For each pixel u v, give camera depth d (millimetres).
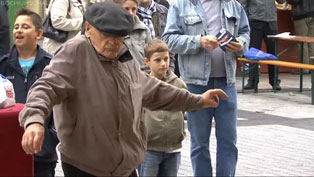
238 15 6457
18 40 5453
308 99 12938
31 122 3576
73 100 3936
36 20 5504
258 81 14258
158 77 5816
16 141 4875
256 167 7707
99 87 3934
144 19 7742
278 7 16531
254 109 11672
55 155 5332
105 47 3914
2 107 4961
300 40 13398
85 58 3951
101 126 3918
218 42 6125
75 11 9156
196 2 6402
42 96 3729
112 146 3947
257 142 8961
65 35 9094
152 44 5773
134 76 4133
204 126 6336
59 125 4000
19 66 5465
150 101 4250
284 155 8281
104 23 3848
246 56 13320
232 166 6410
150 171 5730
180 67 6434
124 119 3982
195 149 6398
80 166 3979
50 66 3898
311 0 15742
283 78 15922
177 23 6383
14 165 4895
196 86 6352
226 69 6297
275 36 13750
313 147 8734
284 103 12414
